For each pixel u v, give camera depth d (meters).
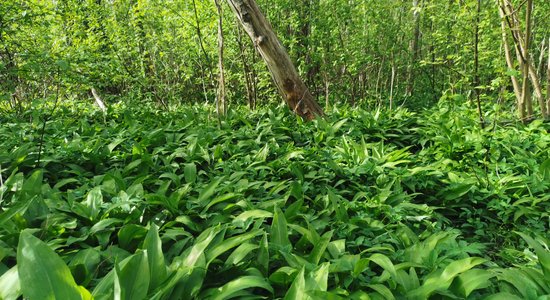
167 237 3.19
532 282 2.51
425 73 13.59
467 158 5.96
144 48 12.24
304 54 11.71
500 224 4.44
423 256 3.02
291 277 2.65
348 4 11.10
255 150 6.07
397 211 3.92
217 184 4.18
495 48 8.36
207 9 9.95
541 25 9.50
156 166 5.28
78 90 9.60
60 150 5.54
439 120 8.12
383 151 6.14
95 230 3.18
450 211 4.74
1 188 3.77
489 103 8.77
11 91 6.47
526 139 6.77
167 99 13.02
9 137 6.71
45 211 3.47
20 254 1.92
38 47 7.80
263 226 3.63
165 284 2.36
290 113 8.75
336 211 3.86
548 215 4.22
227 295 2.33
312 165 5.24
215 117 8.96
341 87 12.79
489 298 2.35
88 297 1.92
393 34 11.23
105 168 5.40
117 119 9.58
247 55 11.56
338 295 2.37
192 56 12.09
